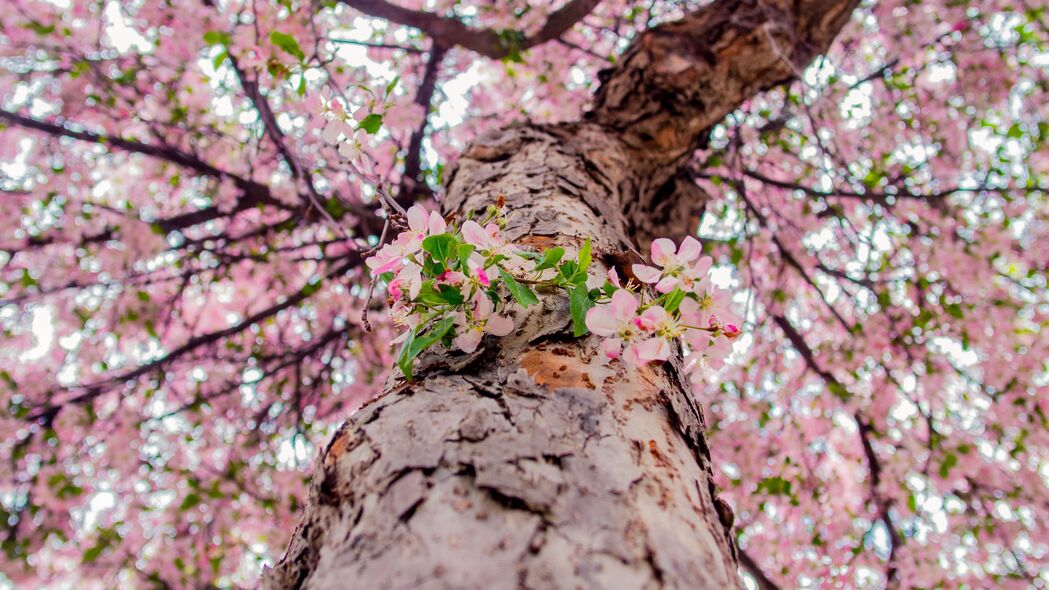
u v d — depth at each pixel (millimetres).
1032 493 3559
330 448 869
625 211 2240
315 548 776
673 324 1000
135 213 3170
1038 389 3543
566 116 3652
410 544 648
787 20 2570
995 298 3551
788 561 3904
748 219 3791
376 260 1006
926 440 3773
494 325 998
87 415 3352
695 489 878
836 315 3818
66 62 3035
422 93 3531
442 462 749
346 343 3955
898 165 3648
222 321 3992
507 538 646
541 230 1482
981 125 3529
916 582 3561
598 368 993
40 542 3295
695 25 2652
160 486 3578
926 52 3557
